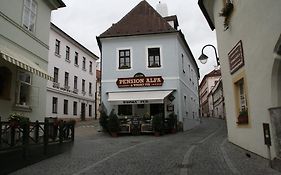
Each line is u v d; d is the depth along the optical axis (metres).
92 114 47.12
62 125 11.86
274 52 7.26
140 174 7.31
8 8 12.14
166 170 7.71
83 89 44.12
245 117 10.18
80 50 43.19
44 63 15.50
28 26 13.91
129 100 21.75
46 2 15.87
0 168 7.62
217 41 14.31
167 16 30.02
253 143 9.50
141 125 20.41
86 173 7.65
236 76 11.08
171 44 23.48
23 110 13.30
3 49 10.58
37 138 9.76
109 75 23.59
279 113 7.16
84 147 13.35
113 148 12.77
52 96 34.34
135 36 23.86
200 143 13.92
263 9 7.95
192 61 32.53
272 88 7.64
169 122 21.23
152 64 23.47
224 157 9.41
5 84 12.38
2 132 8.00
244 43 9.82
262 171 7.13
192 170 7.61
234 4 10.84
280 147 7.18
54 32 35.41
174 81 22.97
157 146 13.18
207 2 14.65
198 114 36.72
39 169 8.41
